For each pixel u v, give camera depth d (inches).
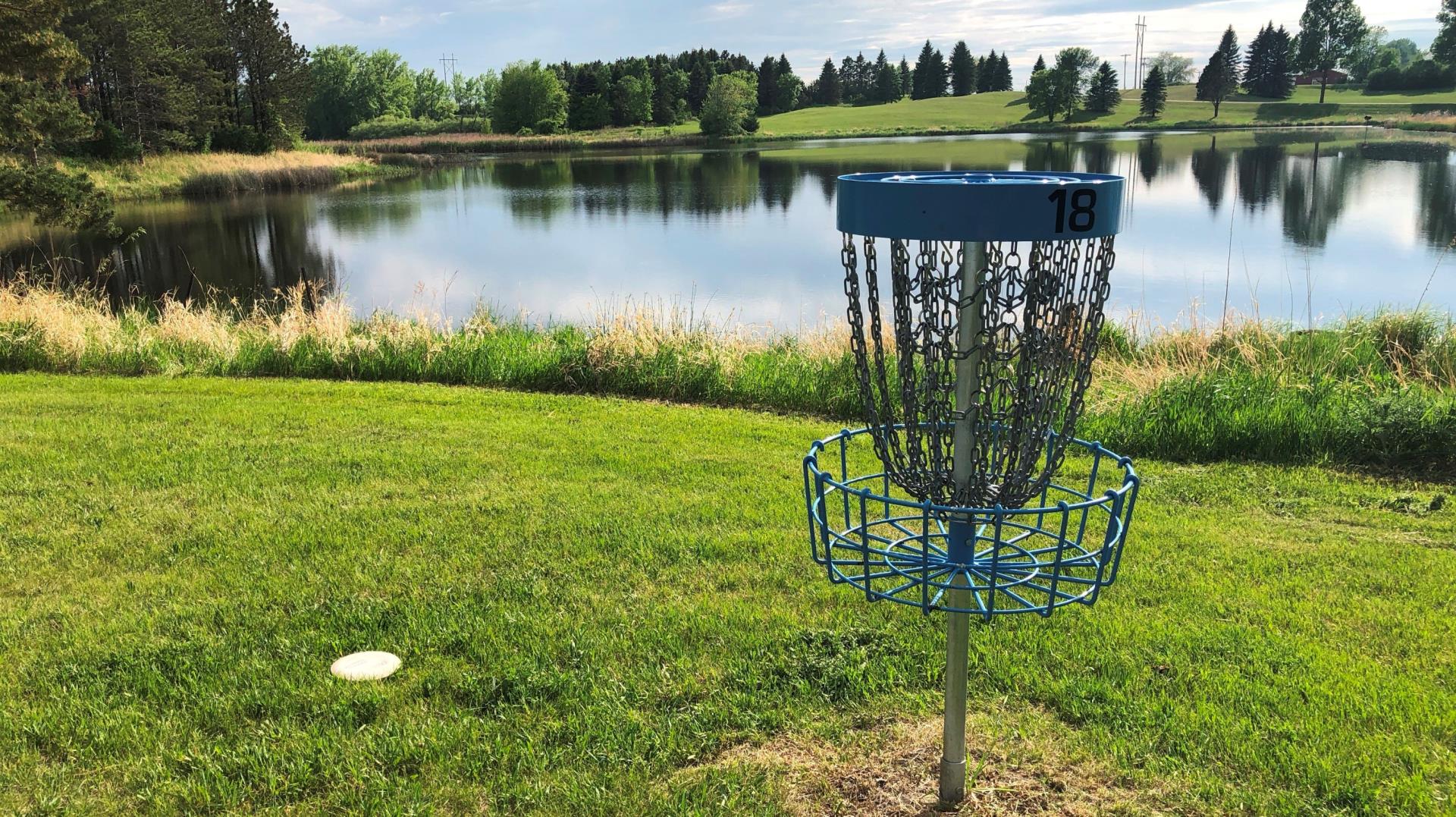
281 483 210.7
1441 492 211.0
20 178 742.5
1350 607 147.3
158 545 172.7
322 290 783.1
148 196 1585.9
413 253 1011.9
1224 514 198.5
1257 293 694.5
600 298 730.2
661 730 115.5
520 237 1114.7
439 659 131.7
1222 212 1214.9
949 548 87.9
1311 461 237.9
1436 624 140.3
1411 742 109.2
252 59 2198.6
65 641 137.1
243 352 376.8
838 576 92.2
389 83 4252.0
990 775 106.3
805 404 315.3
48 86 1084.5
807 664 128.7
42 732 114.6
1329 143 2568.9
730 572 160.6
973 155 2449.6
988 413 83.8
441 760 109.7
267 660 131.6
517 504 196.7
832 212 1338.6
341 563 165.2
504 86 3991.1
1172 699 119.5
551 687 124.2
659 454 241.3
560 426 273.9
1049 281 77.4
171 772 107.9
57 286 550.3
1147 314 458.6
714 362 335.3
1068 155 2367.1
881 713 118.2
